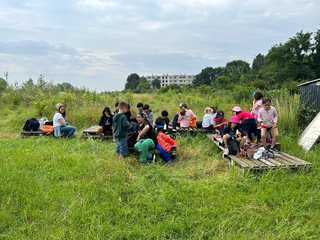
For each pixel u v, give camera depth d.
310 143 6.53
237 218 3.40
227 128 5.64
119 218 3.38
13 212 3.50
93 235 3.00
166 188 4.20
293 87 19.48
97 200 3.80
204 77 96.94
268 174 4.54
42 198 3.79
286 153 5.95
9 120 10.23
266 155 5.19
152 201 3.87
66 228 3.11
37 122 8.09
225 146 5.79
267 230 3.21
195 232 3.17
